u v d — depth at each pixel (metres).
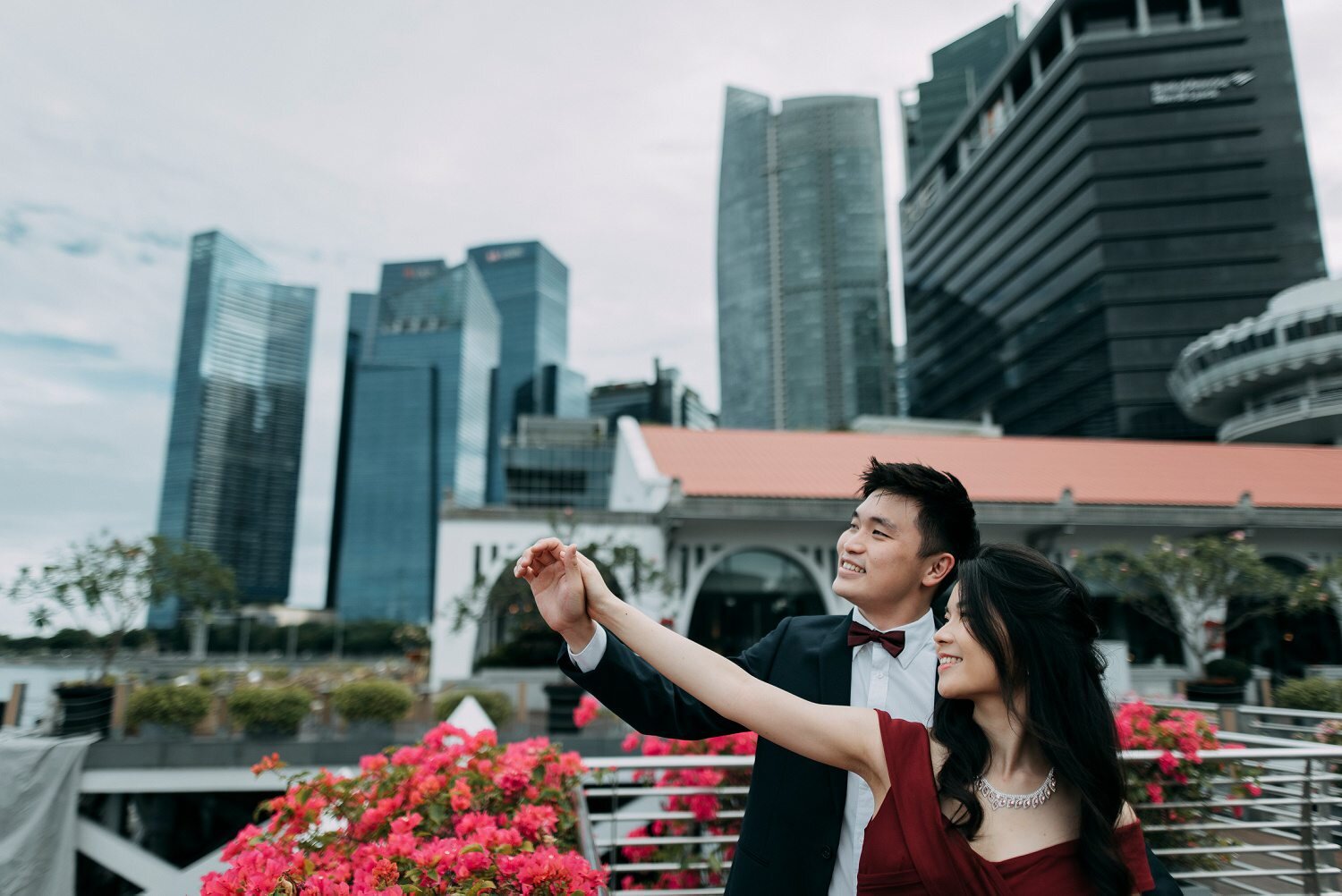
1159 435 61.59
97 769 9.53
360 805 3.29
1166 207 65.81
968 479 20.42
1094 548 19.19
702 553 18.56
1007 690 1.35
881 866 1.28
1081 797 1.27
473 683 16.19
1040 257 74.56
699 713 1.75
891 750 1.35
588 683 1.67
